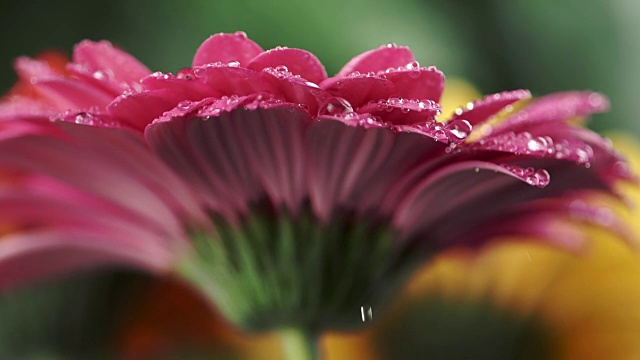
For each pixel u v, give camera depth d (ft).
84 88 0.83
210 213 0.88
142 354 1.11
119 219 0.92
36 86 0.86
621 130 1.68
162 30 1.38
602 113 1.67
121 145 0.85
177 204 0.89
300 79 0.78
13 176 0.96
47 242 0.94
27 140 0.86
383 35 1.40
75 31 1.40
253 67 0.79
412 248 0.89
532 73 1.60
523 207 0.92
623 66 1.69
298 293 0.87
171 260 0.91
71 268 0.96
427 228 0.89
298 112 0.80
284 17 1.36
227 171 0.85
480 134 0.84
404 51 0.80
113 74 0.85
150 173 0.87
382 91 0.79
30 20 1.40
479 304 1.14
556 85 1.63
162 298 1.11
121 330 1.10
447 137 0.79
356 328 0.88
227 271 0.88
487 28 1.54
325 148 0.83
